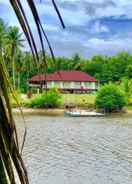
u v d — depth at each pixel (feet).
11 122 6.39
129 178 79.10
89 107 301.02
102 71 444.96
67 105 293.84
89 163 94.94
